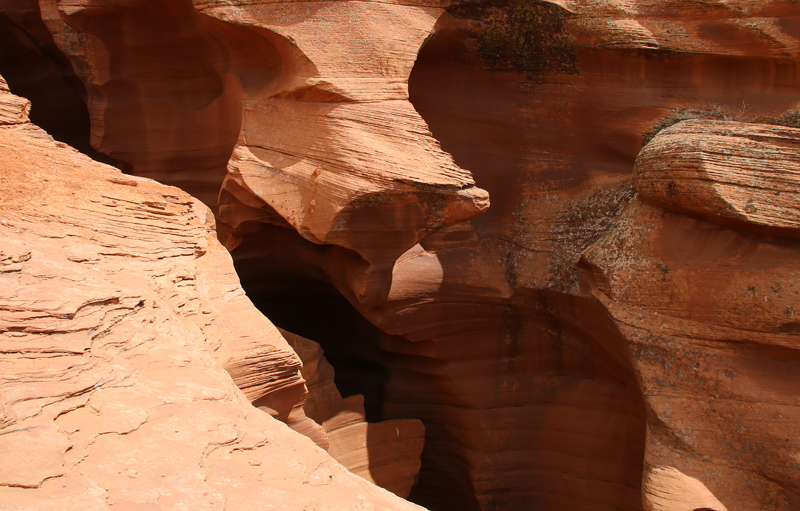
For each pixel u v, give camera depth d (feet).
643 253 20.12
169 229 15.92
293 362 15.01
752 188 17.80
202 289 15.29
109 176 17.75
